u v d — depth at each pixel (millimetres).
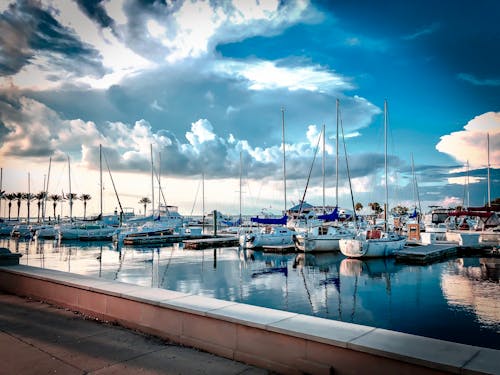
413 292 18062
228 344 5168
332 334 4410
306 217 52375
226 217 96062
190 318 5617
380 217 75188
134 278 23016
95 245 49656
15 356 5184
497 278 22125
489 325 12609
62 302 7891
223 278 22719
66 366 4855
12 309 7680
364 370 4070
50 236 63562
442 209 67125
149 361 5027
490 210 44906
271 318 5066
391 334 4438
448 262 30000
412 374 3770
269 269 26594
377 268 26812
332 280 21766
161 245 49156
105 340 5836
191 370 4738
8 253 10562
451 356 3748
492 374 3332
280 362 4672
